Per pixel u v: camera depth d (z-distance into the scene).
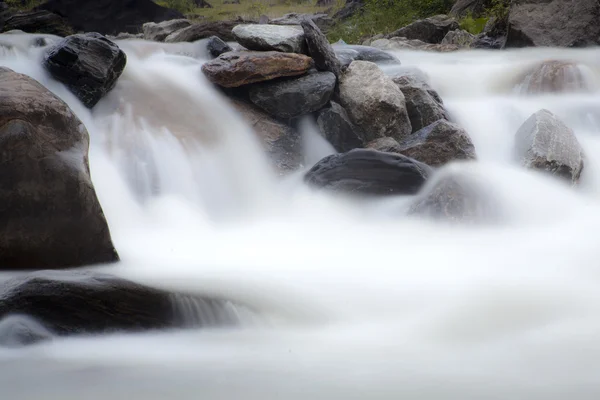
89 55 14.59
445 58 24.98
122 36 38.00
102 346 8.02
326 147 16.14
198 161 14.19
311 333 8.48
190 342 8.16
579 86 20.20
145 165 13.63
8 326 8.05
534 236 12.48
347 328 8.65
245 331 8.60
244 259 11.02
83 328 8.26
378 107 16.05
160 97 15.35
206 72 16.23
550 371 7.11
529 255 11.30
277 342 8.15
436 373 7.09
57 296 8.25
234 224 13.59
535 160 14.58
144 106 14.95
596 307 8.97
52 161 10.31
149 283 8.85
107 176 13.01
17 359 7.57
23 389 6.73
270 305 8.90
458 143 14.88
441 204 12.90
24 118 10.35
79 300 8.28
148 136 14.10
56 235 10.23
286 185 14.83
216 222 13.60
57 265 10.23
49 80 14.64
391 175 13.63
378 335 8.34
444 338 8.12
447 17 33.75
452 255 11.37
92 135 13.86
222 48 19.11
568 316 8.70
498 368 7.22
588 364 7.26
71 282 8.36
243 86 16.14
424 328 8.46
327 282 9.78
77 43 14.58
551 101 18.80
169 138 14.29
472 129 17.56
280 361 7.50
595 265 10.66
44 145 10.38
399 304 9.18
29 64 14.90
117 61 14.98
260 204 14.38
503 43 29.00
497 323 8.54
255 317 8.76
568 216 13.60
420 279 10.05
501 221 13.06
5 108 10.31
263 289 9.23
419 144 14.93
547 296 9.32
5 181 10.10
